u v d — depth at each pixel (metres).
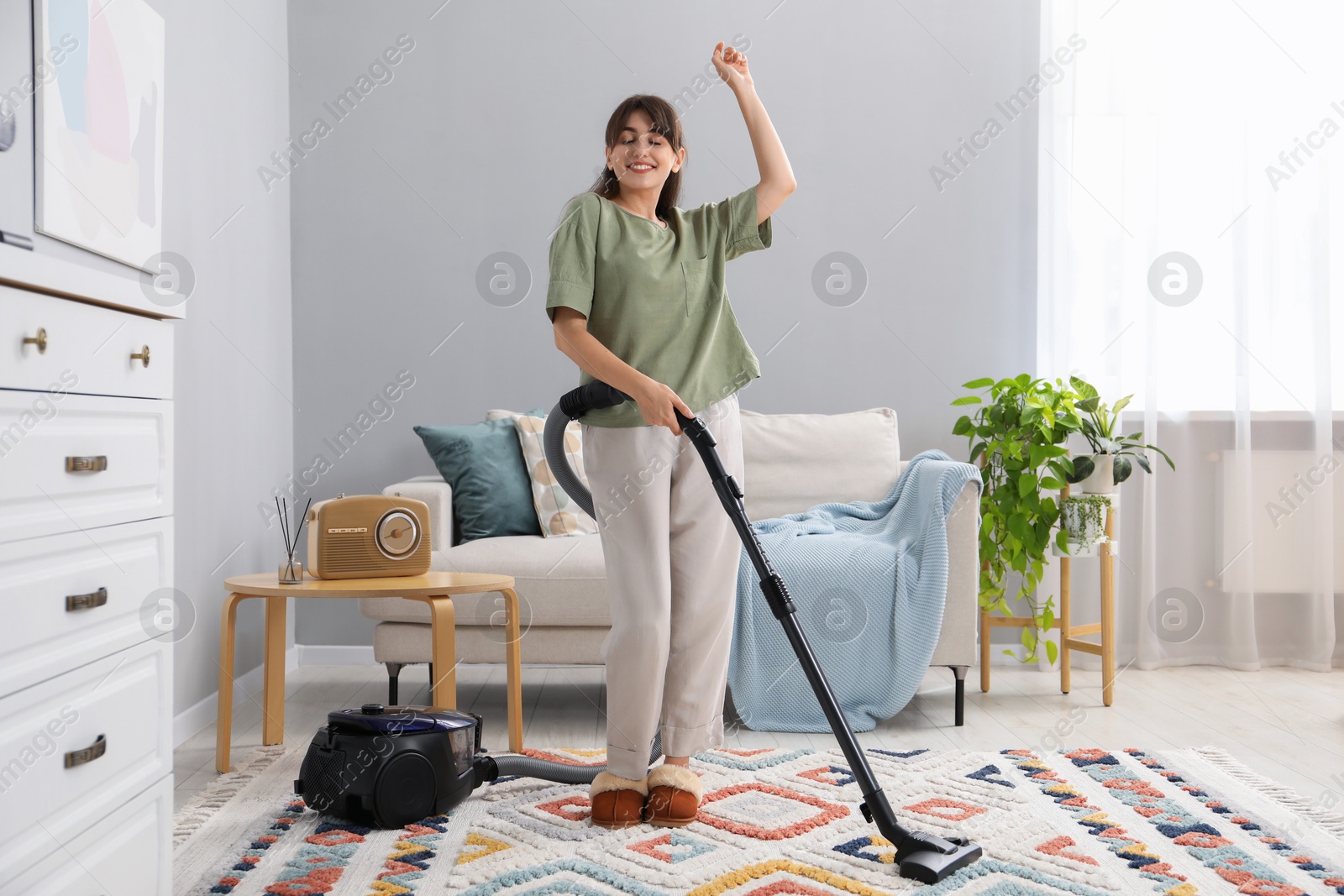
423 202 3.43
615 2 3.45
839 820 1.71
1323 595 3.23
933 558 2.47
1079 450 3.23
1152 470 3.13
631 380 1.55
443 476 3.04
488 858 1.53
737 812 1.76
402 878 1.45
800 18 3.46
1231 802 1.83
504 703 2.79
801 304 3.45
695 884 1.43
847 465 3.08
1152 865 1.51
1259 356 3.29
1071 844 1.60
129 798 1.17
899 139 3.46
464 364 3.42
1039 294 3.39
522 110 3.44
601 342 1.67
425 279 3.42
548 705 2.76
